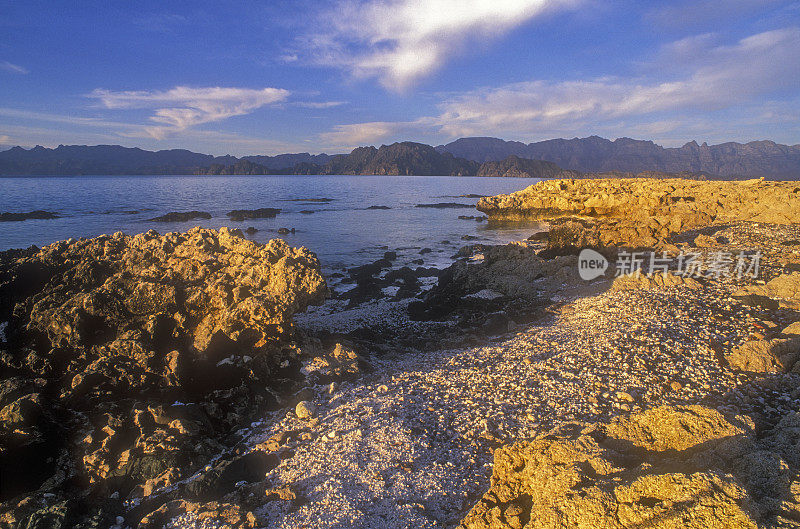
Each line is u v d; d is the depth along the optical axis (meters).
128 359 13.40
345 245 55.53
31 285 16.23
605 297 20.08
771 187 47.03
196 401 12.77
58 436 10.88
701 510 4.67
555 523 5.34
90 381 12.73
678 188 59.75
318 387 13.52
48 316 14.05
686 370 11.88
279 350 14.47
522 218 75.88
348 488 8.34
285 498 8.23
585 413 10.31
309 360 14.71
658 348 13.34
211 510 7.95
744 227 33.19
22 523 8.26
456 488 8.16
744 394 10.46
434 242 57.72
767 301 16.70
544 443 6.97
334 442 10.09
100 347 13.59
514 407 11.03
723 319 15.41
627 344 13.88
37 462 10.22
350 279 37.34
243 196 149.38
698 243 27.91
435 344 18.17
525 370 13.26
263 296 14.78
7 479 9.80
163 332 14.35
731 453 6.01
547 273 25.94
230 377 13.63
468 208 112.44
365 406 11.79
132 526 8.29
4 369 13.28
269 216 89.75
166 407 11.79
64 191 162.25
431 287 33.25
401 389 12.82
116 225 72.31
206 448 10.61
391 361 16.47
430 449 9.52
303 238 61.47
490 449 9.33
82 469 10.14
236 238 18.17
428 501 7.85
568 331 16.56
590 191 70.19
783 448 6.40
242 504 8.16
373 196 159.88
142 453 10.27
